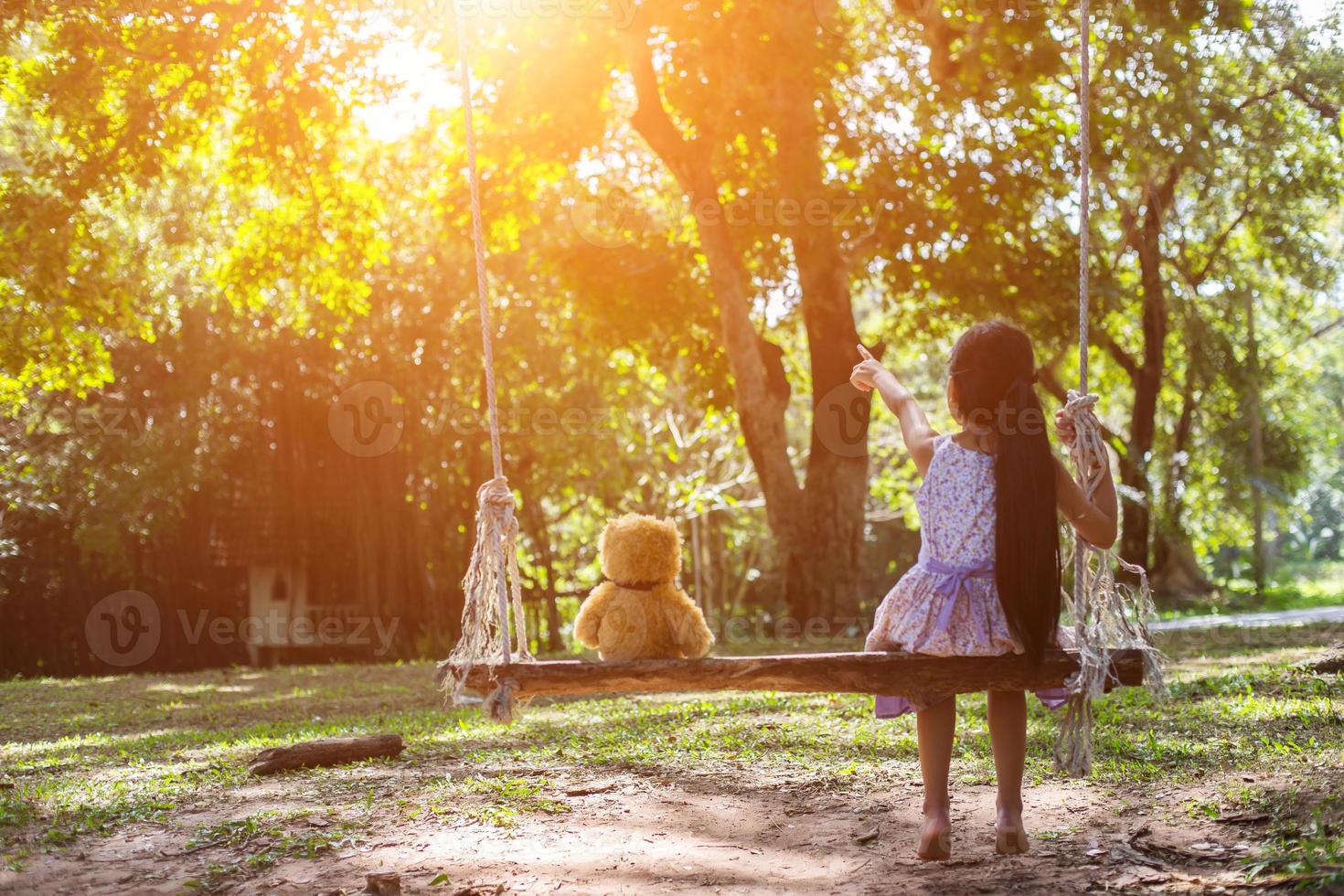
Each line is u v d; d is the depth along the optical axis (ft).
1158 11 46.29
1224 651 37.47
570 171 61.67
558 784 17.60
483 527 14.33
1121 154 52.60
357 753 20.74
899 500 98.94
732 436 100.89
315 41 49.80
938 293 59.98
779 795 16.44
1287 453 86.58
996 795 15.72
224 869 13.12
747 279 60.70
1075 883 11.55
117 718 33.30
